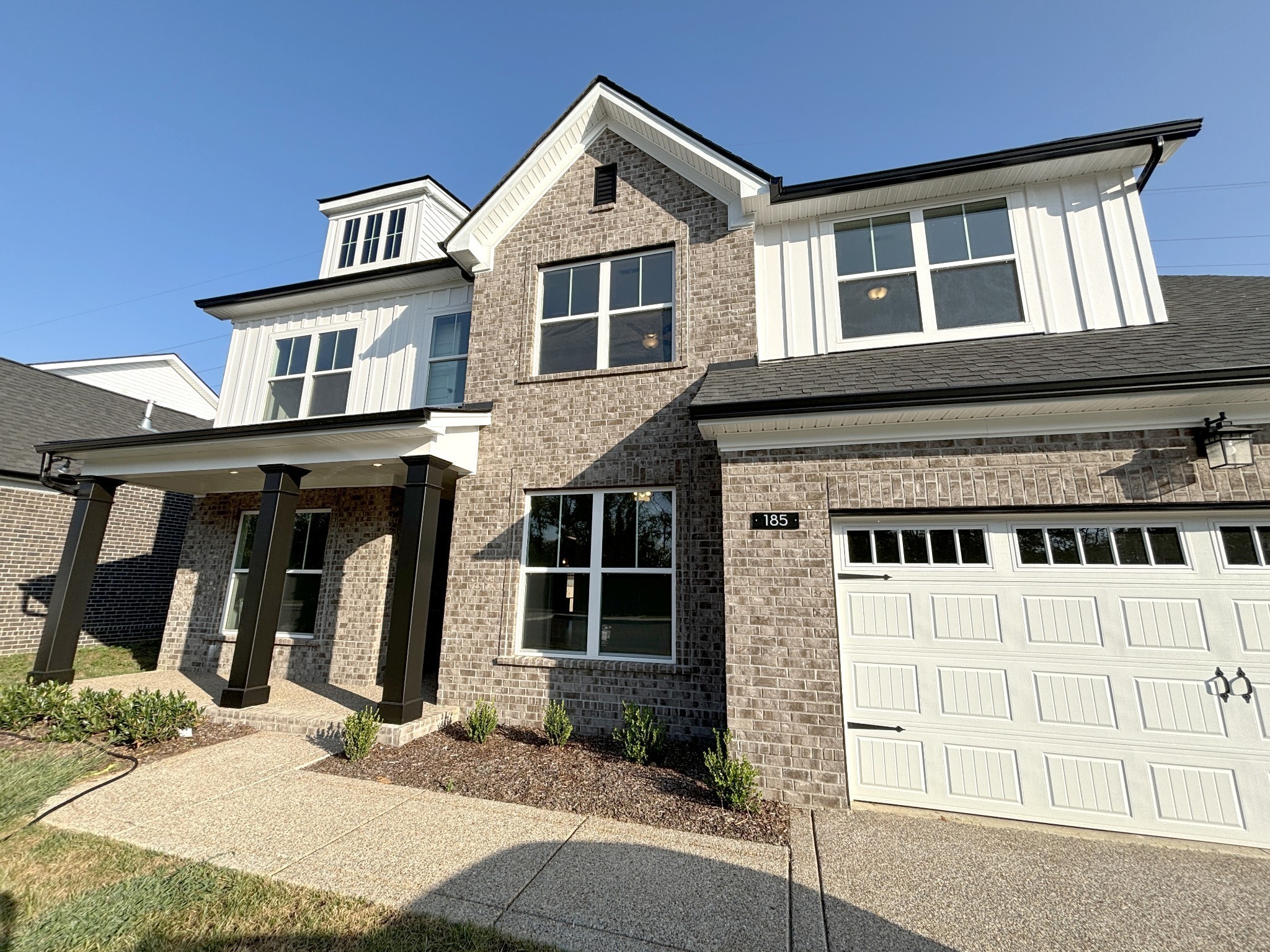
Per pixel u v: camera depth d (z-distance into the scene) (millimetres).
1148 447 4828
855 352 6906
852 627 5277
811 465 5535
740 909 3326
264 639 7473
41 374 15414
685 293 7680
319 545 9914
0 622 11078
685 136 7809
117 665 10562
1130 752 4547
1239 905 3457
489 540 7645
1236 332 5289
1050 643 4844
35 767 4020
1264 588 4543
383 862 3729
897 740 4992
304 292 10516
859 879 3701
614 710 6676
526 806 4680
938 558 5227
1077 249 6648
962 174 6805
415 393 9648
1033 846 4199
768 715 5148
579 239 8398
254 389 10898
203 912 3121
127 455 8664
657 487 7176
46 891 3285
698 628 6570
